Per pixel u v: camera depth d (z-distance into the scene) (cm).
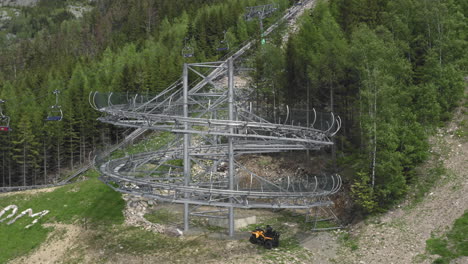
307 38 7006
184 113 4534
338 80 5891
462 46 6103
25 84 11538
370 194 4388
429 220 3981
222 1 16700
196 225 4794
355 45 5331
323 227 4606
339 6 8275
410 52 6228
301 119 5750
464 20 6606
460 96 5538
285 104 6594
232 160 4312
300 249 3988
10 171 8675
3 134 8638
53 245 4772
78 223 5128
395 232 3981
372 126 4622
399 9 6775
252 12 11056
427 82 5800
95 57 13638
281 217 5059
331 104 5738
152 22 16900
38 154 8650
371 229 4169
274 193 4075
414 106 5416
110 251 4272
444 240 3634
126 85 9244
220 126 4450
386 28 6222
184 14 15338
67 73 11644
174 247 4144
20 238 5088
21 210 5719
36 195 6047
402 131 4722
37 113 9006
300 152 6397
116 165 4928
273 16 12125
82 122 8975
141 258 3997
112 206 5438
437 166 4731
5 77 16062
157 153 5462
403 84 5572
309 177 5616
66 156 8931
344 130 5909
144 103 4772
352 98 5603
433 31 6188
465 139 4972
